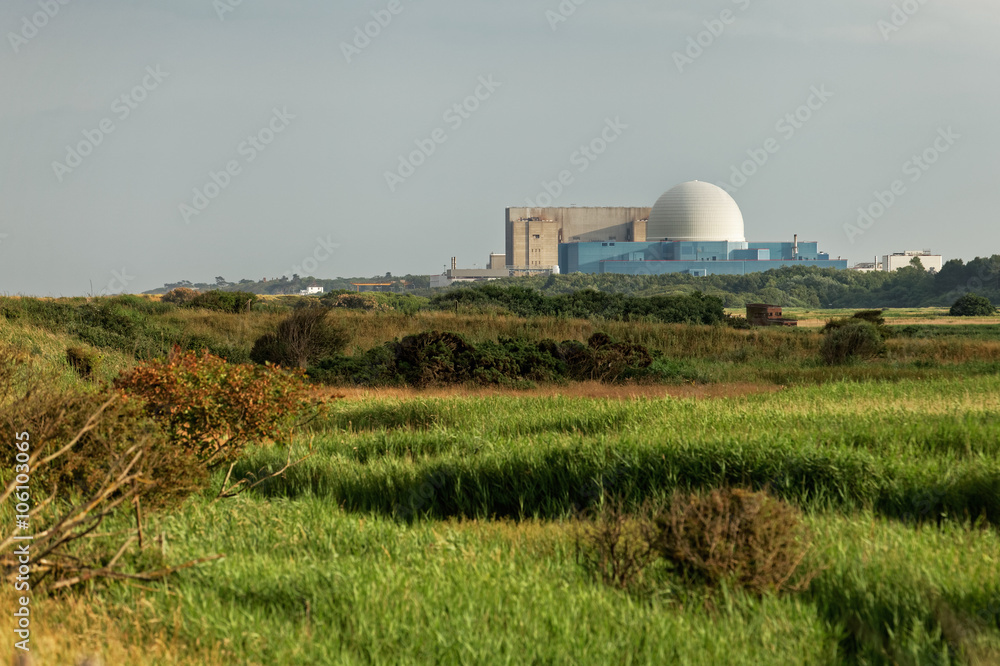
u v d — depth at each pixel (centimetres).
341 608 492
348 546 664
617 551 595
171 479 691
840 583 539
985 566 553
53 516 638
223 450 887
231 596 519
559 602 502
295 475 1002
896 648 448
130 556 586
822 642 458
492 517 913
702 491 855
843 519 731
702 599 521
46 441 656
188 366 890
